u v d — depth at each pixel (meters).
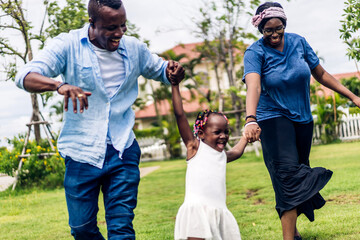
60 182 11.94
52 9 11.88
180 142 23.44
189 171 3.68
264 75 4.17
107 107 3.62
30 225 7.02
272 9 4.02
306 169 3.97
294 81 4.11
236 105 21.53
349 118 19.53
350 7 7.95
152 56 3.89
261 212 6.19
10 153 12.08
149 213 7.12
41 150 12.40
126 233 3.55
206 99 26.84
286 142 4.09
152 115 38.38
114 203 3.60
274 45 4.16
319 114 19.41
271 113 4.19
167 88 25.53
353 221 5.08
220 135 3.66
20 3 11.60
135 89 3.88
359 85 25.00
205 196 3.54
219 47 20.39
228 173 11.12
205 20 18.66
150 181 11.59
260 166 12.02
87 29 3.59
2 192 11.67
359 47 8.02
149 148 23.83
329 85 4.43
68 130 3.65
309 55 4.36
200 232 3.44
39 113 12.20
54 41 3.56
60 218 7.36
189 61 25.19
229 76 19.95
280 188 4.02
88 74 3.55
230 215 3.62
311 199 4.32
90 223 3.63
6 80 12.05
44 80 3.21
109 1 3.38
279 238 4.71
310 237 4.66
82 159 3.59
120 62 3.67
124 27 3.50
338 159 11.44
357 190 6.82
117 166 3.62
